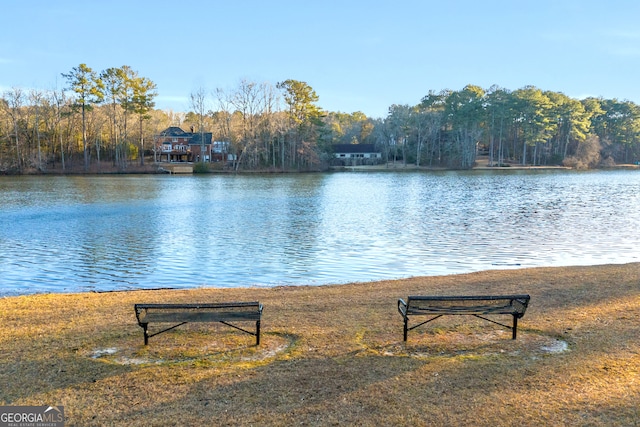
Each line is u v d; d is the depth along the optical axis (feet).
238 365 21.98
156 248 64.95
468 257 59.26
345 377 20.45
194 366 21.86
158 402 18.35
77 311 32.30
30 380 20.43
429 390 19.13
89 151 284.82
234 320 24.32
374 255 60.70
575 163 336.08
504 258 58.65
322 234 76.43
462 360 22.30
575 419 16.74
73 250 63.21
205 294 39.14
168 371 21.27
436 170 314.14
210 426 16.61
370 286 42.19
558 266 51.67
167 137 328.70
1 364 22.22
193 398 18.65
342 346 24.53
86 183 193.06
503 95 342.85
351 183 203.21
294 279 49.32
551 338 25.40
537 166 336.70
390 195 146.82
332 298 36.35
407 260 57.82
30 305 34.22
